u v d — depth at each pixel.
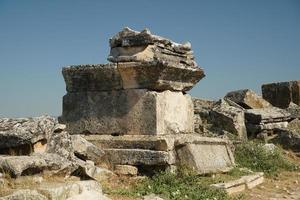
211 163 10.59
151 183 9.28
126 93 10.59
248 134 17.78
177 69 10.70
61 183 7.44
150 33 10.35
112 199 8.05
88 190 7.12
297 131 17.77
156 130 10.17
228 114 16.81
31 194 6.43
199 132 16.11
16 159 7.34
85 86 11.09
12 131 8.09
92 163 9.42
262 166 12.90
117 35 10.72
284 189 10.90
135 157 9.95
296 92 22.25
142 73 10.32
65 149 8.93
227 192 9.29
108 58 10.80
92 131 10.91
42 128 8.41
